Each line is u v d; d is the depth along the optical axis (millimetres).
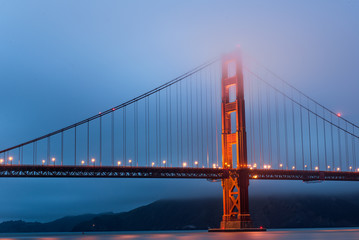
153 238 106875
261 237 95438
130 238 110250
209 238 91188
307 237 100250
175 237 111250
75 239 111000
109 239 106875
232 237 96000
